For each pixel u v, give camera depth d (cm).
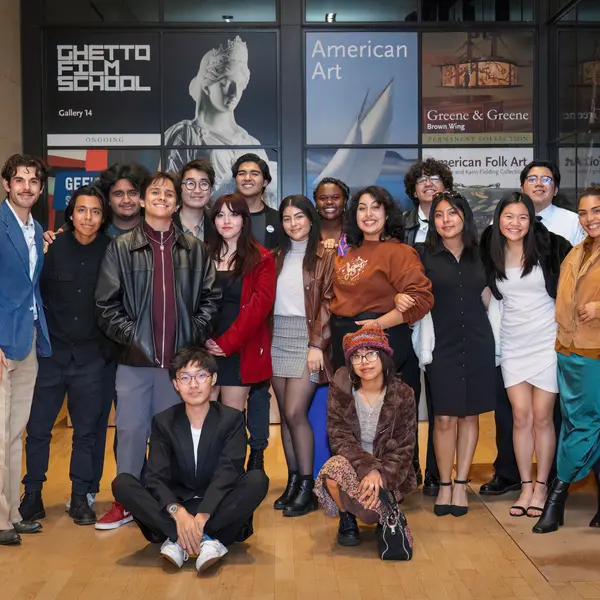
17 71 743
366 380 348
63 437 600
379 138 771
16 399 363
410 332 399
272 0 768
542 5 764
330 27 766
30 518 382
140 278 359
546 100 768
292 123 767
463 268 388
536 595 290
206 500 320
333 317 391
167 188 361
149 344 357
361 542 351
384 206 383
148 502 324
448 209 382
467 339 384
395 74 769
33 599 290
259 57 767
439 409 385
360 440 352
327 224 436
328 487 337
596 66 651
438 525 373
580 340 358
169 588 299
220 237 390
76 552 340
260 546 346
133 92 762
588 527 369
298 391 392
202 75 764
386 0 770
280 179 769
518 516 386
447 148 771
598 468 368
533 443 396
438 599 287
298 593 294
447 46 769
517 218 376
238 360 386
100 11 759
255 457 443
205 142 766
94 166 761
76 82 759
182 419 341
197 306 368
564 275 369
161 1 761
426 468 433
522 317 388
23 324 352
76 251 385
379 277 377
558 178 432
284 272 400
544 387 384
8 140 714
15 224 353
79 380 384
